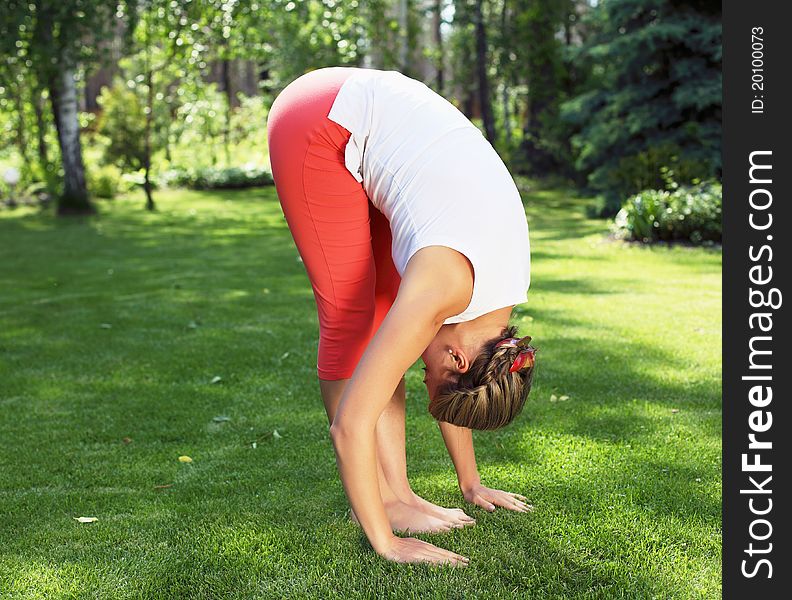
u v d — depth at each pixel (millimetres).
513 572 2186
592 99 13312
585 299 6039
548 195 15648
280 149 2273
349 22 16000
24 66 12617
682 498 2654
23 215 13617
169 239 10508
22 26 12062
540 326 5129
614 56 12844
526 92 18109
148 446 3262
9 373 4367
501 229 2000
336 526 2484
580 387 3875
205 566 2270
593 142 12898
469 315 1992
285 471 2961
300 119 2234
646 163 11867
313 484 2838
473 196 1996
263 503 2682
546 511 2555
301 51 16109
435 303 1896
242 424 3494
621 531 2422
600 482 2783
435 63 20234
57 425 3523
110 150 17781
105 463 3082
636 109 12328
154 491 2820
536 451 3084
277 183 2307
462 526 2455
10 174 15070
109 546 2400
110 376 4281
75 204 13586
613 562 2240
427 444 3178
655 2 12266
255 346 4824
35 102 15359
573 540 2367
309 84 2309
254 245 9875
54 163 16391
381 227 2428
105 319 5684
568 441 3180
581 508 2578
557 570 2191
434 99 2215
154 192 17500
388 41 18078
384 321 1917
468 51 18656
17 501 2742
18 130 16812
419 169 2059
